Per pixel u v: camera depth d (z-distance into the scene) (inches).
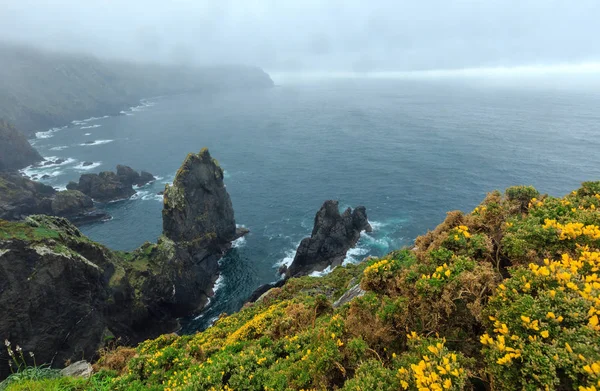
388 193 3048.7
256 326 580.4
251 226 2699.3
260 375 376.8
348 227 2276.1
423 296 286.5
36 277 1245.7
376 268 369.1
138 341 1689.2
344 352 309.7
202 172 2388.0
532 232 303.9
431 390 205.8
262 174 3846.0
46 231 1407.5
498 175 3213.6
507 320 223.1
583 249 268.7
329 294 981.8
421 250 410.3
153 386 449.4
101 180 3307.1
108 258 1678.2
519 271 255.1
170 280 1865.2
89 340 1398.9
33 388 402.6
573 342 191.9
